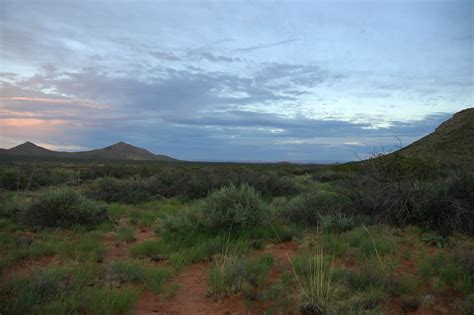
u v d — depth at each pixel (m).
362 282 5.70
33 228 9.90
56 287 5.39
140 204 14.88
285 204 13.09
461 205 8.95
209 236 8.83
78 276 6.01
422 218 9.43
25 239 8.53
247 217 9.27
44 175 21.00
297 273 6.30
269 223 9.74
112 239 9.35
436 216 9.27
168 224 9.30
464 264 6.39
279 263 6.93
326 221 9.31
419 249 7.83
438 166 11.64
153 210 13.20
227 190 9.96
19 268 6.84
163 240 8.45
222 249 7.78
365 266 6.23
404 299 5.34
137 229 10.66
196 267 7.16
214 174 18.34
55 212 10.38
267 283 6.02
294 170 34.59
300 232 9.24
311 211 10.62
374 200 10.16
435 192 9.42
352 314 4.52
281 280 5.97
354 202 10.68
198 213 9.59
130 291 5.35
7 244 8.20
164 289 5.75
